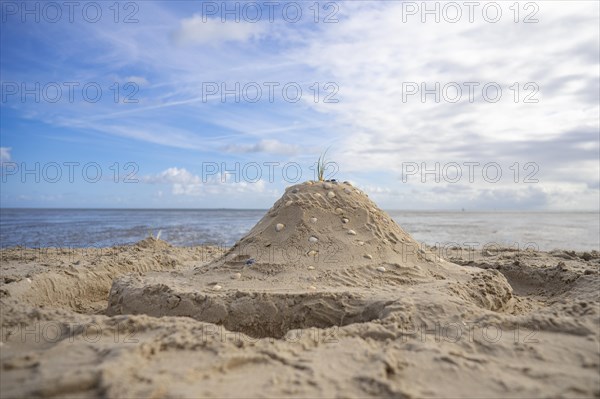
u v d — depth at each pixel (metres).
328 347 3.01
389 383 2.42
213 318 4.18
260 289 4.54
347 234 5.55
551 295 5.82
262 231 5.74
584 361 2.83
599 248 12.79
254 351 2.87
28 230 18.94
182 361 2.68
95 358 2.69
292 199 5.96
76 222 27.53
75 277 6.05
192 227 22.84
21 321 3.50
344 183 6.52
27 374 2.47
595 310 3.62
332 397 2.31
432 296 4.12
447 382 2.56
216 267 5.41
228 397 2.27
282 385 2.43
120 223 26.62
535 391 2.45
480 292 4.75
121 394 2.16
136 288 4.70
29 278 5.44
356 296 4.20
